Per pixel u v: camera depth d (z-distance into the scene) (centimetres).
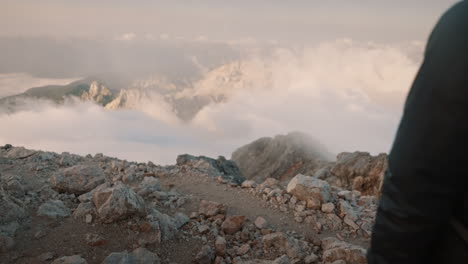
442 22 106
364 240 580
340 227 609
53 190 595
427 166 101
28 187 597
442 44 101
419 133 102
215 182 756
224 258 512
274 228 589
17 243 452
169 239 509
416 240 107
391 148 113
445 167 99
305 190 664
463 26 99
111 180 721
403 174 105
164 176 762
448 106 97
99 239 467
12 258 427
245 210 638
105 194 517
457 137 97
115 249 468
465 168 99
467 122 96
